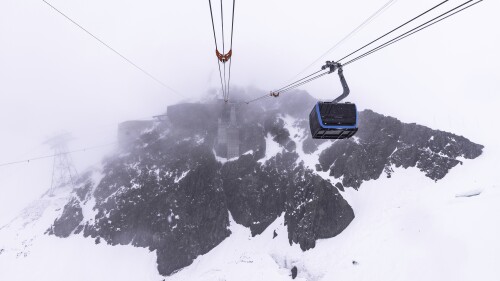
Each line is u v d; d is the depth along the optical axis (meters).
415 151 68.88
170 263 62.41
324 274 50.16
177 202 69.56
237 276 53.84
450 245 46.88
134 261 63.97
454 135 70.50
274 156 75.56
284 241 60.47
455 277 42.72
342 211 59.59
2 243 72.31
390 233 52.62
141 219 69.25
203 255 63.62
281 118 83.44
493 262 42.00
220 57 20.81
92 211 74.81
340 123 17.34
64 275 61.97
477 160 65.06
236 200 70.81
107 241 68.12
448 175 63.34
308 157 73.12
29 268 64.12
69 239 70.25
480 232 46.97
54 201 82.62
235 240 64.81
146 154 81.19
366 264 48.69
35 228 75.44
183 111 83.75
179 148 79.12
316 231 58.34
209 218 67.69
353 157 68.50
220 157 77.50
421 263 45.94
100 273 62.25
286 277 52.44
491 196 52.97
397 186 63.47
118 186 77.38
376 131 73.06
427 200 58.12
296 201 65.62
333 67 18.30
